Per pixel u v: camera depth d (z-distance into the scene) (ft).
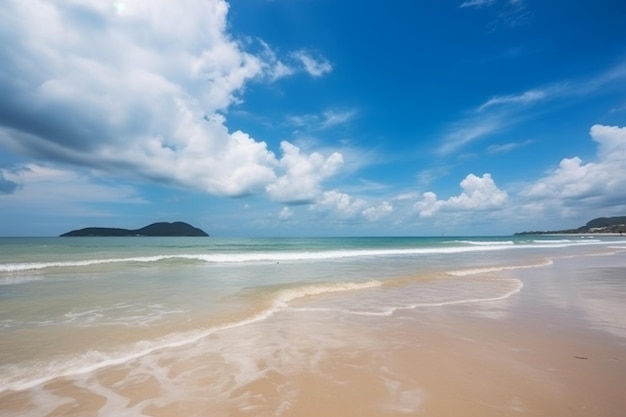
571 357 17.51
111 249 112.88
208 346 18.75
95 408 12.15
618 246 166.30
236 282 41.57
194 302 29.45
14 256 76.38
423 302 31.14
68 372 15.14
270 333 21.31
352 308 28.58
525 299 32.86
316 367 16.02
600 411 12.04
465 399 12.89
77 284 39.73
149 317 24.40
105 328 21.58
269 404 12.49
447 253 109.09
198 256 80.79
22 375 14.78
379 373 15.39
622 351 18.49
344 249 129.70
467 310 28.17
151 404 12.47
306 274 50.60
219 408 12.18
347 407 12.28
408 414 11.79
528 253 109.91
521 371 15.69
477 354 17.92
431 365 16.35
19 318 23.95
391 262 73.51
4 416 11.51
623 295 35.12
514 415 11.75
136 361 16.48
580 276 49.73
